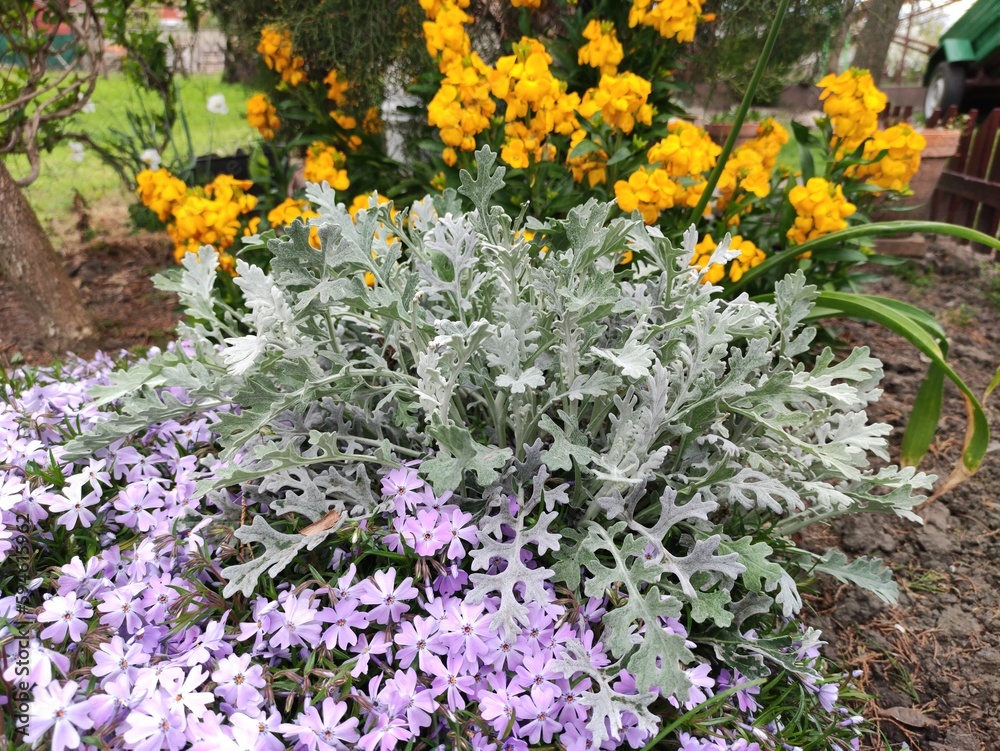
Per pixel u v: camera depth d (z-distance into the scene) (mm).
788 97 5066
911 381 3037
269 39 3150
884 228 2186
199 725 1064
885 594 1568
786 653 1364
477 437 1707
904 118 4902
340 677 1146
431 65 3248
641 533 1382
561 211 2730
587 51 2643
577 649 1224
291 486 1525
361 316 1669
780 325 1716
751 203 2850
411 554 1336
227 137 6656
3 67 3551
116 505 1454
